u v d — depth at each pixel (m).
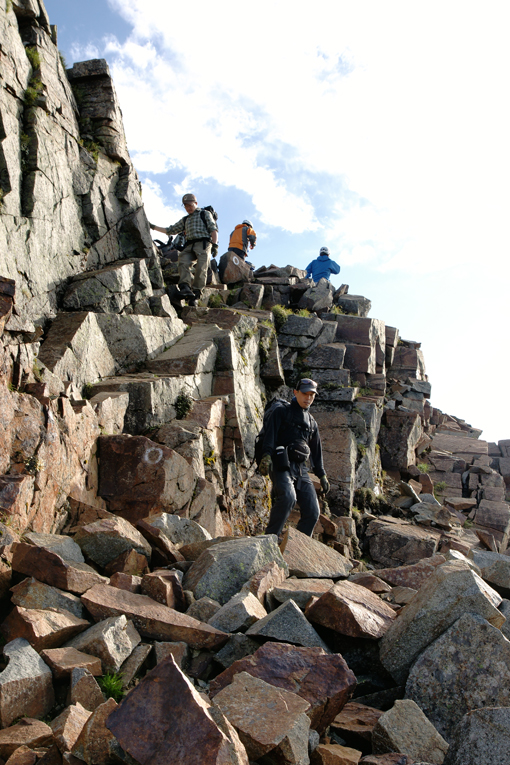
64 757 2.10
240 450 8.12
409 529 10.59
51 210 7.81
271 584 3.77
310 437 6.60
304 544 4.76
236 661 2.78
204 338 8.72
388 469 13.40
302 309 13.21
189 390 7.63
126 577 3.55
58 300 7.69
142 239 9.73
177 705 2.04
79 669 2.67
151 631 3.16
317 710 2.53
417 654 2.97
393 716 2.52
